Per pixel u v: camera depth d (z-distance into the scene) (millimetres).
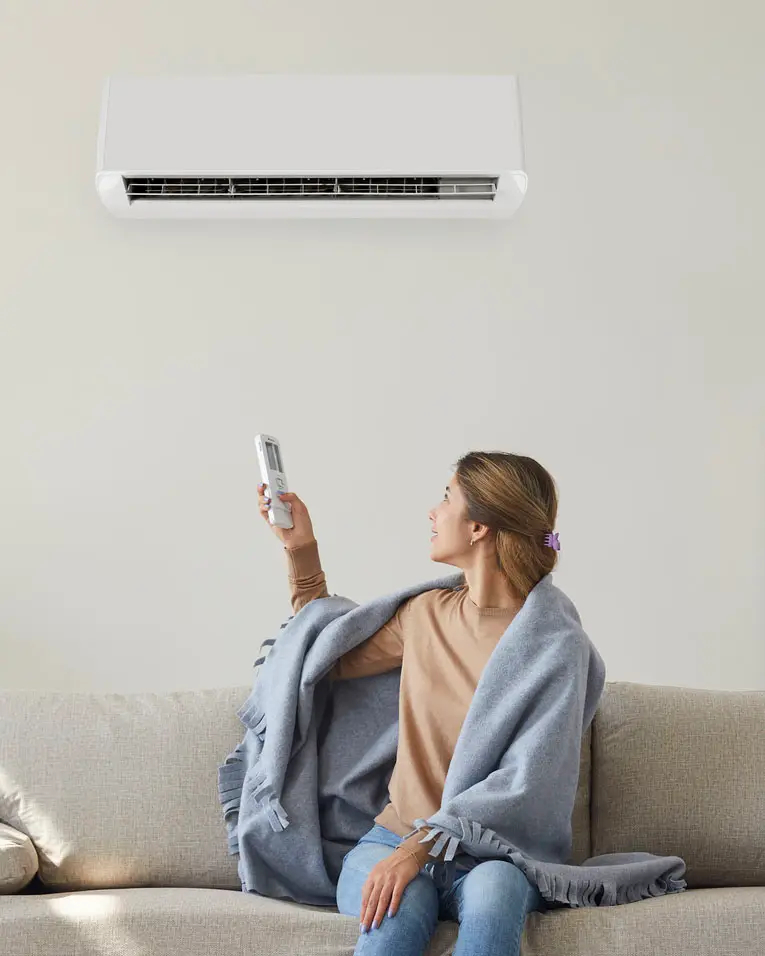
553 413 2932
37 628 2820
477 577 1866
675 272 2986
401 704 1830
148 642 2826
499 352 2949
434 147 2842
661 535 2896
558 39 3076
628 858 1791
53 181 2982
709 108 3057
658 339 2961
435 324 2955
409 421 2924
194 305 2947
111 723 1979
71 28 3045
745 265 2992
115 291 2943
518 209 3000
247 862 1796
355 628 1901
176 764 1937
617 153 3031
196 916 1586
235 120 2846
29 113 3008
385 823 1755
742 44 3088
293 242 2977
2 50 3033
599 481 2912
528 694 1704
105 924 1577
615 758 1942
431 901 1541
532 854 1632
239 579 2854
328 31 3061
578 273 2980
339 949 1553
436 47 3061
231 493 2881
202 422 2904
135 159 2816
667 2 3105
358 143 2842
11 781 1923
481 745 1694
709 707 1987
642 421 2934
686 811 1896
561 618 1794
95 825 1894
